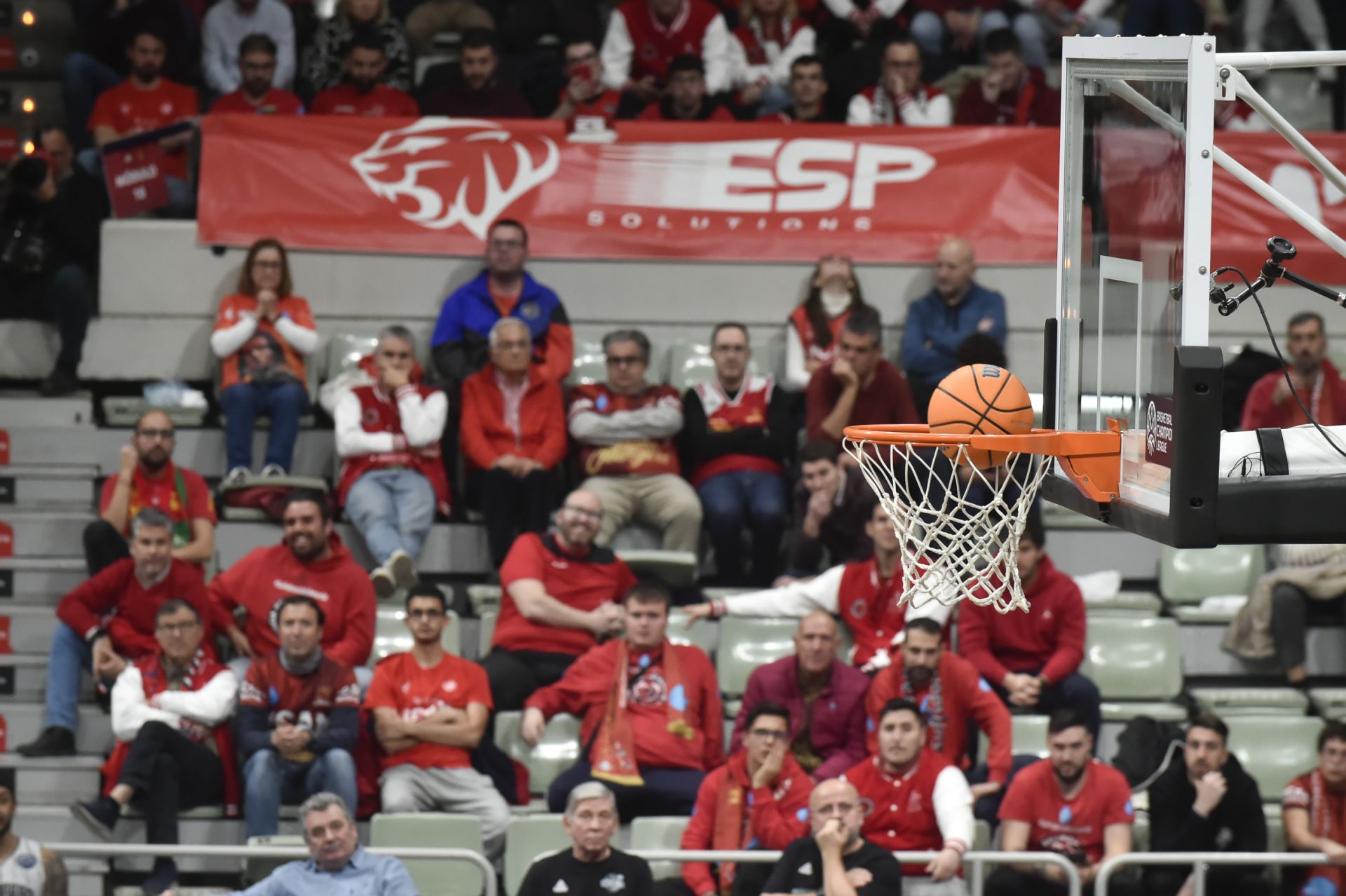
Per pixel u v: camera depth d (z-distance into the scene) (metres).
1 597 19.55
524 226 21.31
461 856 14.57
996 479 9.57
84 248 21.56
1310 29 24.59
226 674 17.17
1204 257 8.18
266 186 21.88
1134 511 8.72
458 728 16.72
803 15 25.14
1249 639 18.81
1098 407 9.59
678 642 17.91
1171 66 8.58
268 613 17.75
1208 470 8.05
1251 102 8.71
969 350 18.58
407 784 16.59
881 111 23.12
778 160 22.14
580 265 22.08
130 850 14.62
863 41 24.92
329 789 16.38
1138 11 24.83
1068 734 15.22
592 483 19.53
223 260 21.86
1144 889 15.55
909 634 16.11
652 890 14.31
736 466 19.62
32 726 18.36
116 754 17.09
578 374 21.38
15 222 21.56
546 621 17.64
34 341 21.89
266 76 22.89
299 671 16.66
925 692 16.31
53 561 19.66
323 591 17.80
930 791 15.33
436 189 21.98
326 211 21.88
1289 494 8.18
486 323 20.64
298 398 20.20
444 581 19.89
